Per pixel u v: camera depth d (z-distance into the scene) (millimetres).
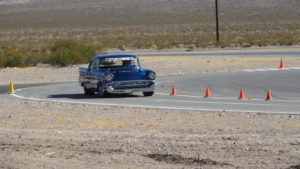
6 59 78188
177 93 42594
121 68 42000
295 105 34375
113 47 126438
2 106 36406
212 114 30906
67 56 79625
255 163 17781
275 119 28688
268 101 36656
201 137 23516
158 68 69000
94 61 42875
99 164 17938
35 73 67625
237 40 137875
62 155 19438
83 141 22734
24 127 27656
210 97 39469
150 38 160250
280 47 106375
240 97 38469
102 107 35000
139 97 40656
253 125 26875
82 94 44062
